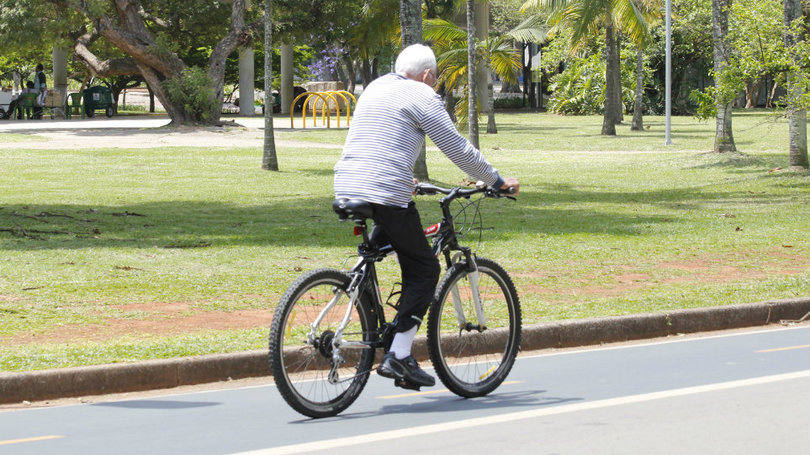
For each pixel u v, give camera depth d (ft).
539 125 342.23
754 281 80.94
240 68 378.12
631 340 64.64
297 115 394.32
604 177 178.50
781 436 39.09
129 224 112.37
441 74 270.05
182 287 75.46
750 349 60.13
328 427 41.37
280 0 299.38
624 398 46.24
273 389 50.16
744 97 455.22
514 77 283.79
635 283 80.53
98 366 49.55
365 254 43.96
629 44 404.77
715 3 178.70
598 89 430.20
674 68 429.38
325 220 119.14
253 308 69.00
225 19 309.42
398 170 42.37
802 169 174.50
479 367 47.65
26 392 47.78
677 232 111.14
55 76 365.40
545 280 81.30
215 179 167.12
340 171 43.06
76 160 191.83
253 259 89.04
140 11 298.97
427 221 119.96
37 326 61.67
